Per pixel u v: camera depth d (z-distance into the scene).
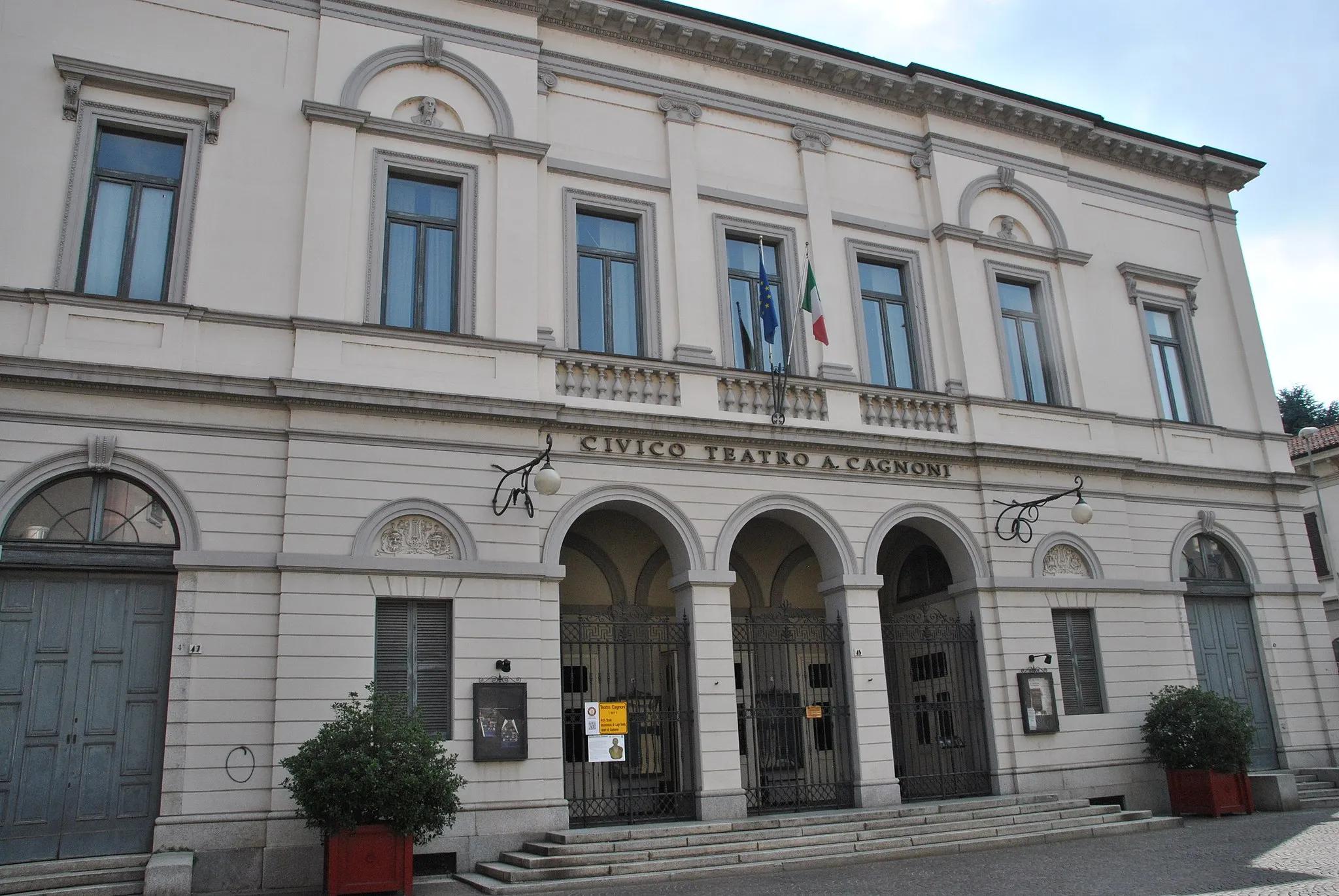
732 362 15.20
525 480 12.67
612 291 15.04
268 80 13.34
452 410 12.66
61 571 11.11
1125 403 18.16
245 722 11.16
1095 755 15.48
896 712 16.97
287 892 10.52
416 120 14.06
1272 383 19.92
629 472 13.70
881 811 13.04
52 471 11.10
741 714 15.59
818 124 16.98
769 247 16.28
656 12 15.78
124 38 12.76
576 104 15.33
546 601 12.81
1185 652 16.95
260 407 12.05
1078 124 18.86
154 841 10.57
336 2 13.89
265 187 12.95
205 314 12.09
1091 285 18.59
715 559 13.90
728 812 12.98
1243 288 20.34
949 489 15.76
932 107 17.89
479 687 11.98
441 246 13.95
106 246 12.36
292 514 11.80
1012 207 18.27
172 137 12.88
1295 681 18.02
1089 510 15.07
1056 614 16.08
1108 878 10.10
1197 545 18.16
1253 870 10.32
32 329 11.45
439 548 12.40
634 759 14.61
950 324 16.86
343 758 10.05
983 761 15.09
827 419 15.21
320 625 11.60
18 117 12.03
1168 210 20.17
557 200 14.75
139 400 11.59
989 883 10.03
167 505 11.47
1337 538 24.83
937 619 16.28
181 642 11.15
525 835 11.80
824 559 14.97
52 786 10.63
